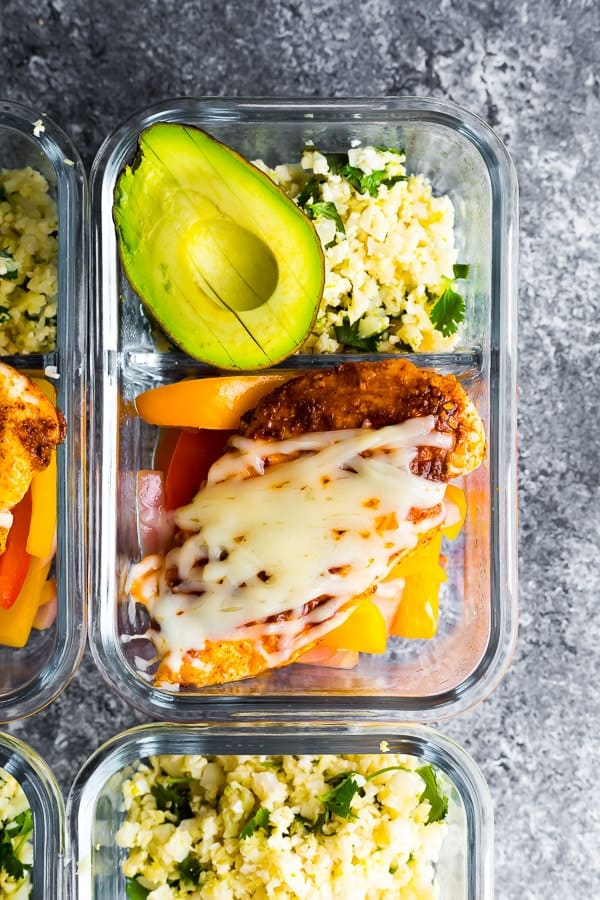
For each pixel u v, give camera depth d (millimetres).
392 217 601
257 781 601
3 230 605
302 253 556
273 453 569
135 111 620
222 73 630
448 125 589
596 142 639
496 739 645
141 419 597
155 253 555
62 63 628
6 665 600
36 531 579
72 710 638
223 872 594
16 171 602
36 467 559
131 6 628
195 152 549
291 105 585
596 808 646
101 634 583
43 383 583
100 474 583
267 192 552
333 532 562
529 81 638
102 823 602
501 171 587
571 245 642
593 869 645
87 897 588
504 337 587
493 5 635
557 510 646
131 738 596
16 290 604
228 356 564
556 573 646
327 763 607
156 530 590
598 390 644
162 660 573
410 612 599
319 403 569
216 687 592
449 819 606
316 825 599
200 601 569
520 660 646
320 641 588
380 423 565
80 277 584
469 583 605
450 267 605
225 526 566
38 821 593
